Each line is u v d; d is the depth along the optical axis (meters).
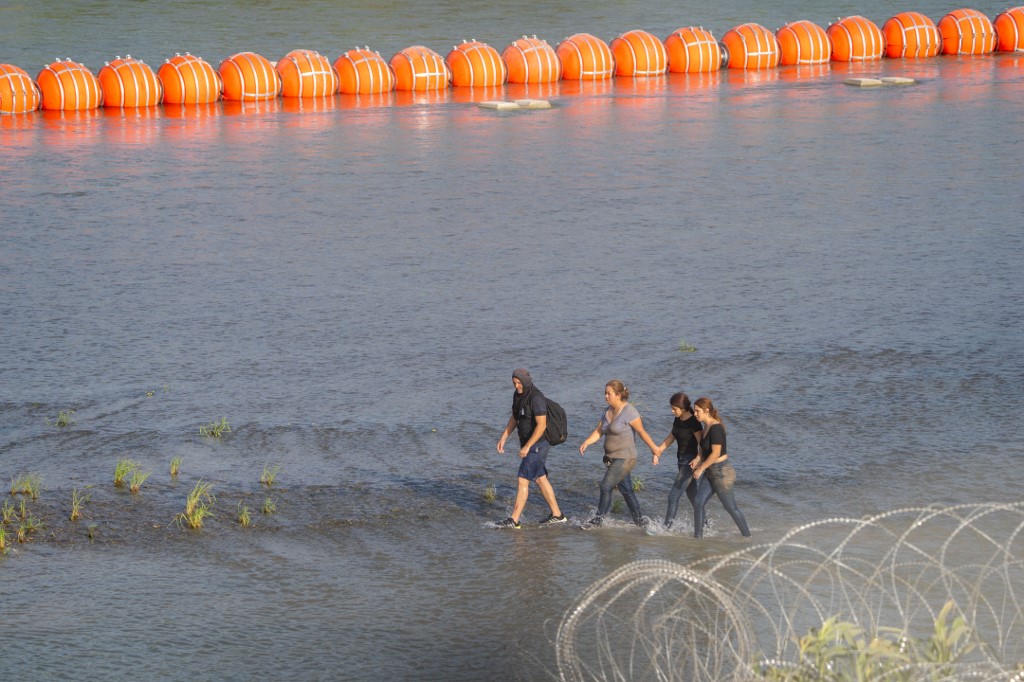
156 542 45.38
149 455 55.28
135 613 39.00
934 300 82.69
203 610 39.28
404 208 117.00
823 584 39.75
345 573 42.56
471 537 46.16
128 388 65.31
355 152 148.88
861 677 22.67
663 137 159.25
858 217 111.19
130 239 104.06
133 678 34.53
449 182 129.75
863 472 52.62
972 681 26.66
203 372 68.25
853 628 23.53
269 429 58.81
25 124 171.38
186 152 148.62
